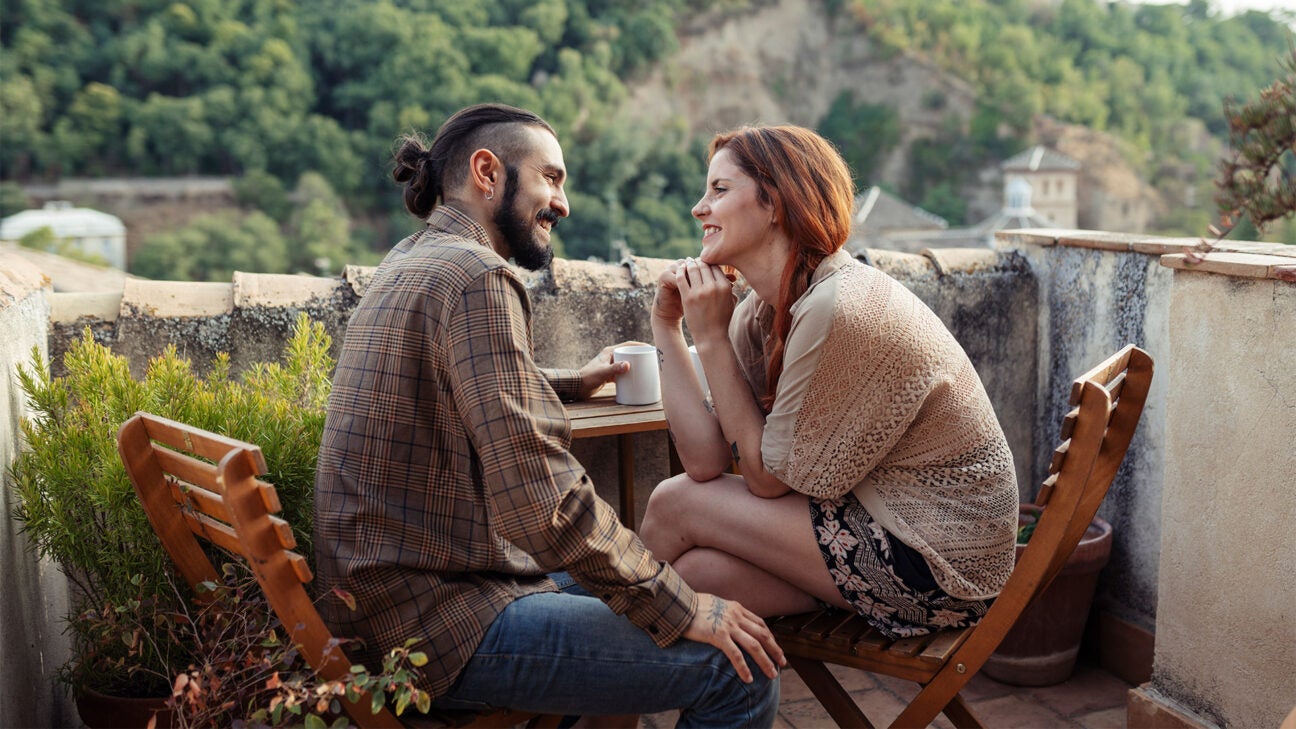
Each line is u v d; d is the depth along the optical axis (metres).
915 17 78.00
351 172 64.31
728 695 1.28
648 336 2.39
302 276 2.18
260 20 67.06
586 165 67.25
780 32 76.88
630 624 1.29
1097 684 2.20
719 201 1.46
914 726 1.40
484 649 1.28
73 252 57.03
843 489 1.38
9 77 64.31
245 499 1.13
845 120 77.06
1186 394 1.78
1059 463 1.27
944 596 1.38
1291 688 1.62
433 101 64.25
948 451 1.40
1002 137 74.81
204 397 1.59
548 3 66.88
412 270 1.29
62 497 1.51
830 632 1.43
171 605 1.53
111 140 65.25
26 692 1.58
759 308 1.59
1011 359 2.56
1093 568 2.10
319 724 1.21
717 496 1.48
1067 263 2.47
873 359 1.33
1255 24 76.31
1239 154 1.49
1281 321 1.58
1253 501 1.66
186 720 1.37
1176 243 2.11
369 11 65.06
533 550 1.21
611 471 2.38
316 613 1.19
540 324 2.29
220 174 66.19
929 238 66.31
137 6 67.38
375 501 1.25
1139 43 77.88
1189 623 1.81
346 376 1.29
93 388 1.61
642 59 72.06
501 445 1.20
